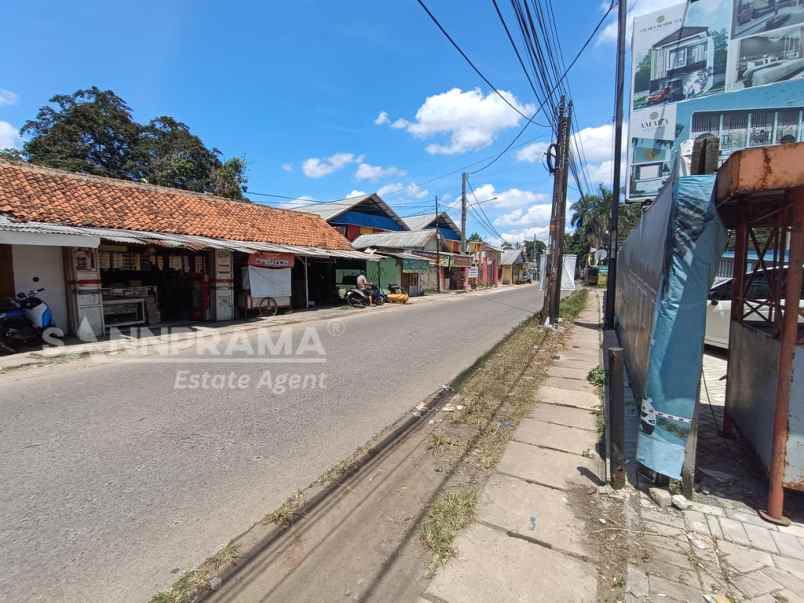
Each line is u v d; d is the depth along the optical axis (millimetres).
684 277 2865
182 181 27156
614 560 2365
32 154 24172
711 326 7652
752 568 2293
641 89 10664
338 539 2594
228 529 2693
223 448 3838
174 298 12578
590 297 25375
